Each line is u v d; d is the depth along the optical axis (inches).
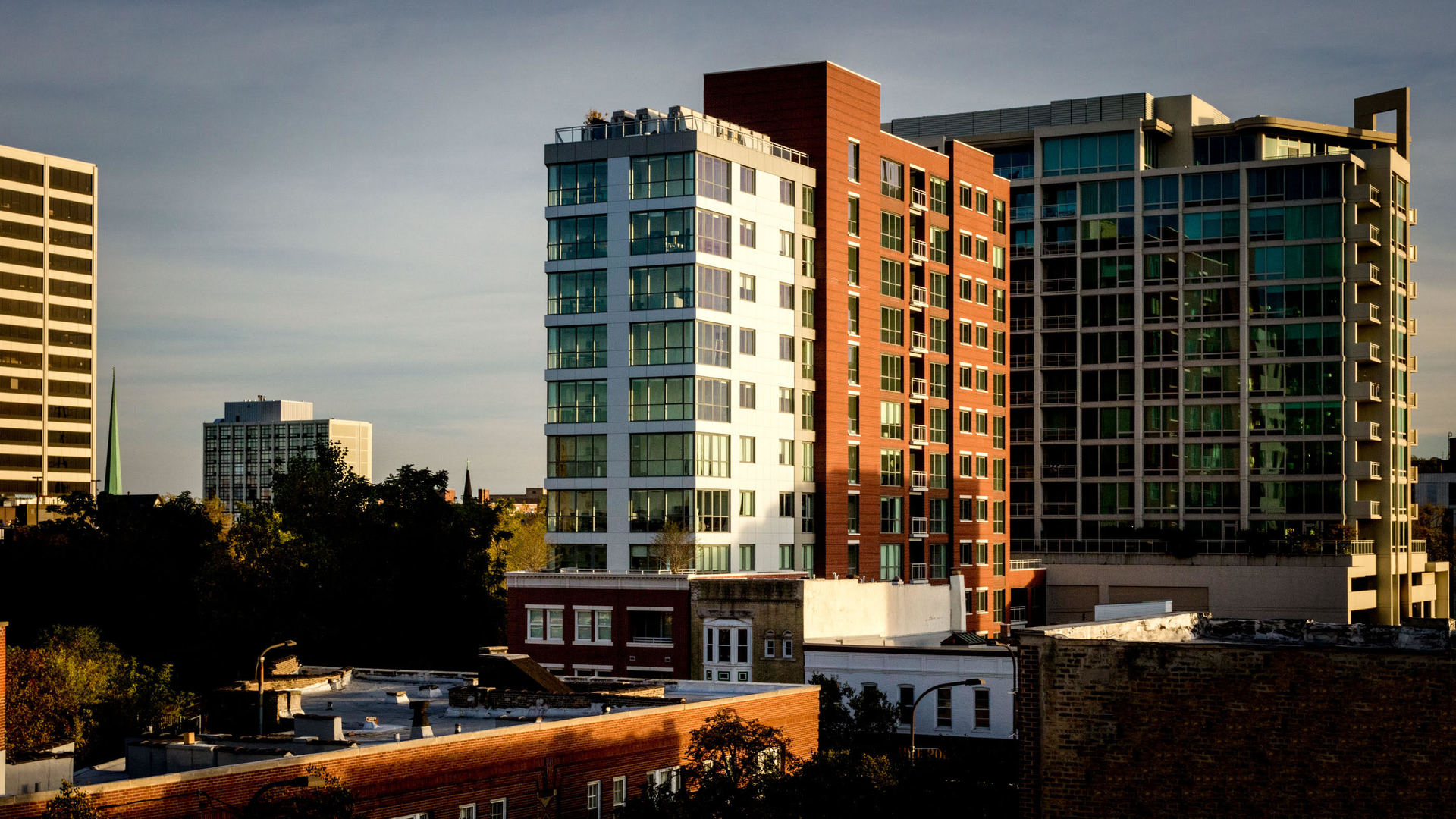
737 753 1923.0
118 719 3164.4
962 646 3309.5
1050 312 6117.1
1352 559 5265.8
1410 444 6127.0
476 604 4717.0
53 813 1284.4
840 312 4623.5
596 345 4224.9
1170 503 5880.9
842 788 1854.1
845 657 3341.5
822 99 4589.1
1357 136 6063.0
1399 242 5969.5
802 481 4490.7
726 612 3496.6
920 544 5034.5
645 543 4099.4
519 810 1770.4
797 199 4510.3
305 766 1526.8
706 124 4315.9
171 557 4832.7
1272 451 5733.3
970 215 5359.3
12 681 2947.8
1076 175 6053.2
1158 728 1208.8
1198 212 5880.9
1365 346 5639.8
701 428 4084.6
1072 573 5674.2
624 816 1747.0
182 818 1408.7
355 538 4549.7
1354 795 1154.0
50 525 5064.0
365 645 4557.1
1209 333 5851.4
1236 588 5374.0
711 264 4158.5
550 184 4323.3
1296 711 1175.0
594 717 1908.2
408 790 1636.3
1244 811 1180.5
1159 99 6131.9
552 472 4254.4
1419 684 1144.8
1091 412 6028.5
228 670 4439.0
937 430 5142.7
